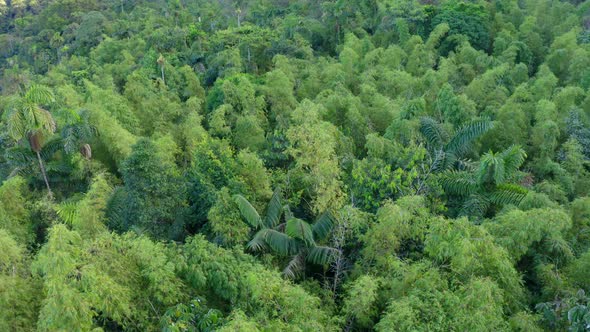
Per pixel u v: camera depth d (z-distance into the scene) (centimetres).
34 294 1211
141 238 1298
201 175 1706
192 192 1747
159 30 4934
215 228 1505
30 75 4978
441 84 2758
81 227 1545
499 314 1110
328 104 2414
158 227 1606
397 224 1365
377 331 1208
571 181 1870
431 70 2792
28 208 1992
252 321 1045
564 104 2370
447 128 2092
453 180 1736
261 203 1733
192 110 2848
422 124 2000
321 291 1428
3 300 1122
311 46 4491
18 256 1252
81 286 1063
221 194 1544
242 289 1237
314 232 1562
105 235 1272
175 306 1165
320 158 1736
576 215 1564
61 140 2266
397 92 2798
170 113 2833
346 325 1315
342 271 1486
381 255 1401
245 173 1750
